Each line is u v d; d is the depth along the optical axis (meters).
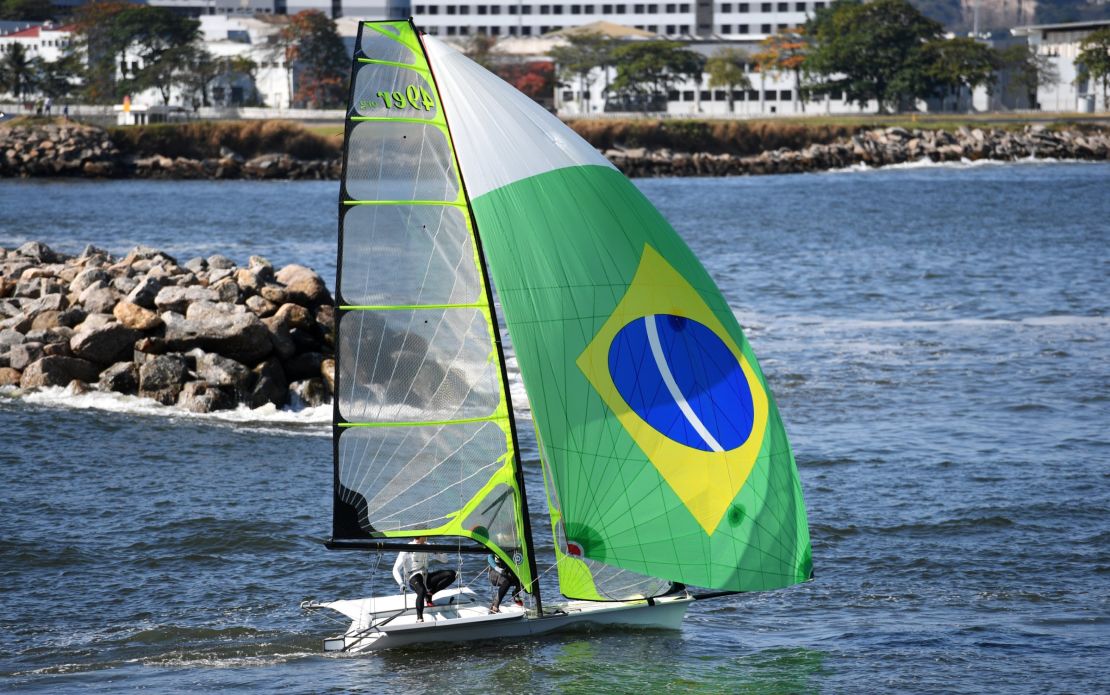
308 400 125.19
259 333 124.69
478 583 77.31
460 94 64.06
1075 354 150.75
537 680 61.94
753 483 65.00
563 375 64.44
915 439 111.88
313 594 75.38
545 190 64.44
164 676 63.12
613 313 64.62
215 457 106.25
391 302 63.69
